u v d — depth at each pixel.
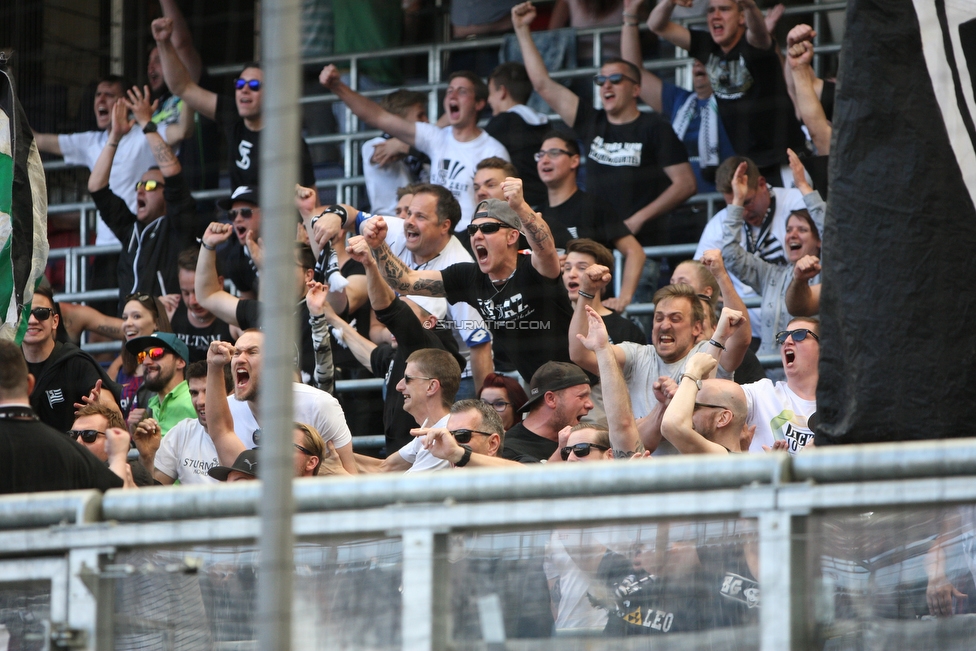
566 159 23.16
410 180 26.83
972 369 9.35
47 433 11.59
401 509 7.72
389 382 19.25
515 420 18.03
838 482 7.25
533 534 7.79
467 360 20.50
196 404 17.69
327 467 16.20
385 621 7.89
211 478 15.63
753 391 16.00
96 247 28.56
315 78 30.09
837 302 9.73
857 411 9.54
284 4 4.34
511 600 7.72
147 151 28.17
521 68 26.41
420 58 30.34
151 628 8.15
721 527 7.60
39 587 8.32
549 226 21.73
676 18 28.14
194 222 26.34
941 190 9.52
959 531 7.31
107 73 29.92
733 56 23.98
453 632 7.70
